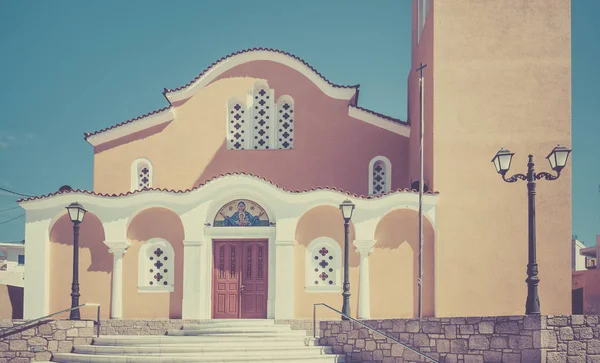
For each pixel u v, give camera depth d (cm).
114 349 1812
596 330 1458
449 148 2188
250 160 2509
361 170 2492
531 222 1551
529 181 1574
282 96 2539
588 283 2767
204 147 2517
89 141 2527
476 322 1543
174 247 2255
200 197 2223
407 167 2484
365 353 1752
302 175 2497
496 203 2155
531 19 2228
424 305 2162
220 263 2262
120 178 2512
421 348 1628
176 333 2005
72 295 1952
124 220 2222
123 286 2236
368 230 2180
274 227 2233
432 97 2216
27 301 2208
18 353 1847
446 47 2231
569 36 2214
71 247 2256
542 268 2122
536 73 2205
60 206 2233
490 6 2239
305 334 1983
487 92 2205
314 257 2231
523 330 1473
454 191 2166
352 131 2509
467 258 2136
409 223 2200
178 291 2231
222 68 2541
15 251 4591
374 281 2191
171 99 2533
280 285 2180
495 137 2186
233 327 2033
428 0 2417
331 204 2194
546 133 2178
